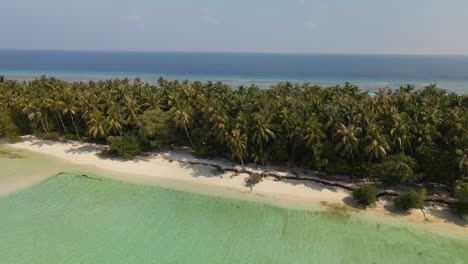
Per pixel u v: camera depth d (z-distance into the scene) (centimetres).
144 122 6034
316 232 3850
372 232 3831
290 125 5253
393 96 6109
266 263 3338
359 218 4100
